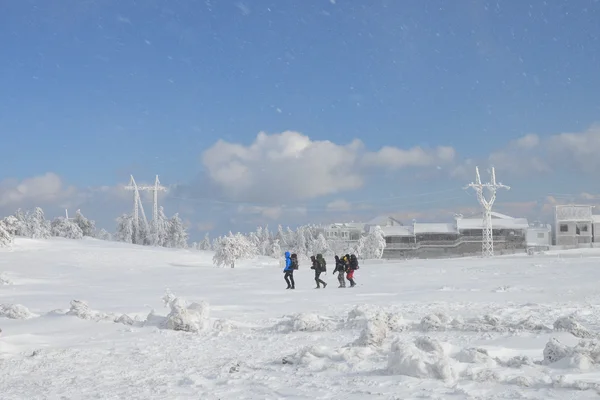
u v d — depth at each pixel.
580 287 24.55
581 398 6.42
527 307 17.34
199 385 7.92
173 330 13.82
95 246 91.75
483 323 12.76
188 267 67.12
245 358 10.16
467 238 114.31
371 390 7.12
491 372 7.54
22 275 48.22
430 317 13.05
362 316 14.32
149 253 81.25
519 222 114.38
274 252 133.62
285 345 11.66
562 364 8.12
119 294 28.62
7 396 7.58
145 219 144.38
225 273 49.59
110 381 8.42
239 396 7.17
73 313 15.55
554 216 113.56
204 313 14.91
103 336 13.09
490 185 86.62
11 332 13.61
